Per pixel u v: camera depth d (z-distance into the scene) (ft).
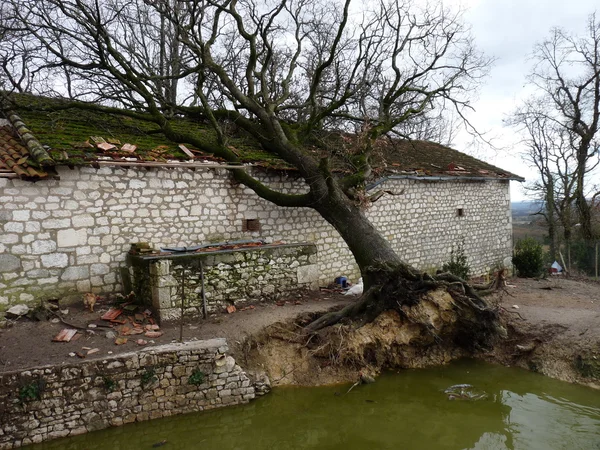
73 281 27.22
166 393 21.71
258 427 22.44
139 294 27.99
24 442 19.16
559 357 28.35
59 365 19.98
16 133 30.37
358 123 53.06
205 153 34.06
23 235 25.62
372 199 33.58
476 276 51.39
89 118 34.96
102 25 36.78
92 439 20.11
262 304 30.17
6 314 24.95
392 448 20.85
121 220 28.89
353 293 34.50
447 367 29.84
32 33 35.81
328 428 22.45
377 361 28.53
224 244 31.24
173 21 35.22
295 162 34.12
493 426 22.66
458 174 48.29
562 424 22.58
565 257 77.51
